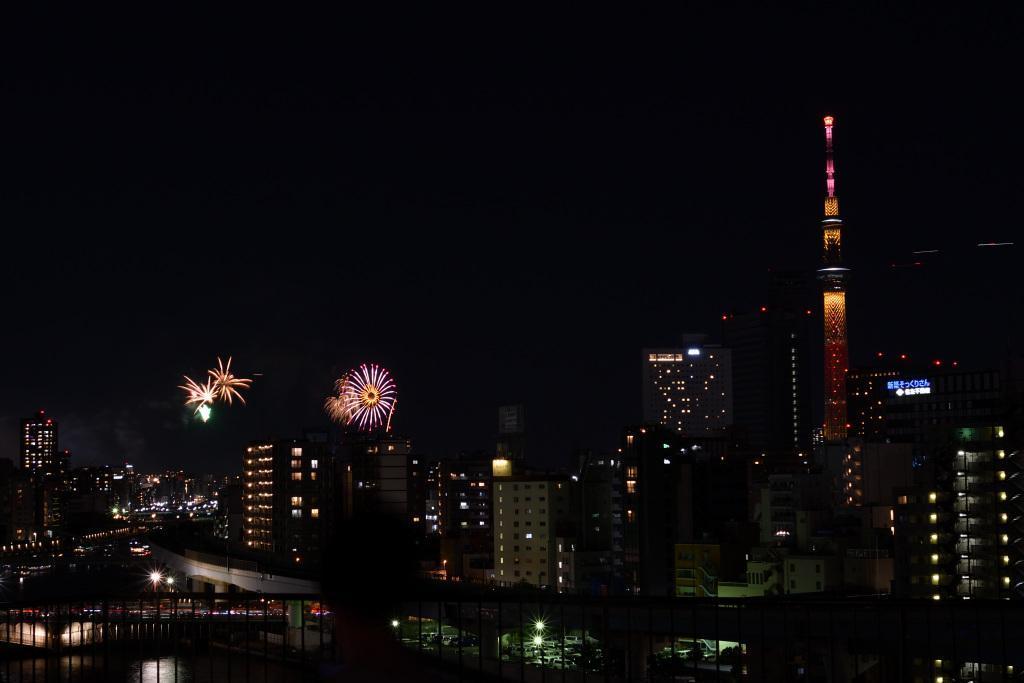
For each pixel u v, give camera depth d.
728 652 115.19
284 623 91.50
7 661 88.44
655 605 63.31
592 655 108.19
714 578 187.12
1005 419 160.75
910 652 93.31
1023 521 151.12
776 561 180.12
